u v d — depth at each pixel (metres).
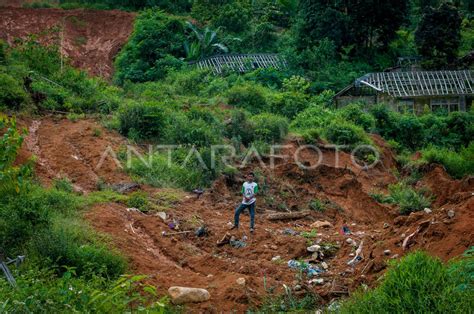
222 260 13.05
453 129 30.56
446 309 8.57
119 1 52.22
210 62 40.47
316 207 19.23
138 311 8.86
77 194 15.70
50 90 23.28
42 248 11.19
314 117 27.09
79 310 8.50
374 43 49.28
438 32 43.53
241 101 28.73
